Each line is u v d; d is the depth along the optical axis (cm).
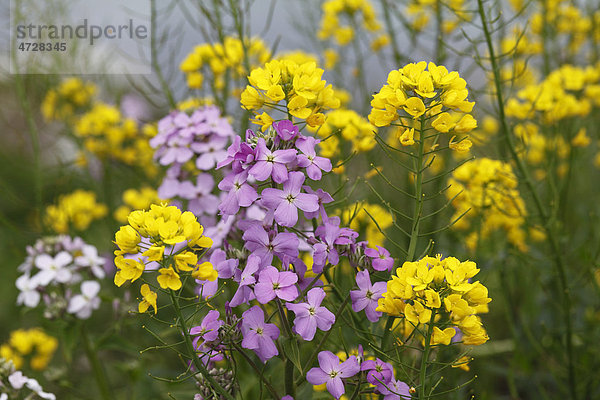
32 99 503
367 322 291
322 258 209
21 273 618
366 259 218
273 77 213
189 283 367
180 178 344
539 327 445
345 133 305
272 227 217
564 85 442
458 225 430
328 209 336
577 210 512
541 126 409
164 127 345
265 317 224
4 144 644
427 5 466
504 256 408
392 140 437
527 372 418
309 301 201
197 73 390
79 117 561
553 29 502
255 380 319
